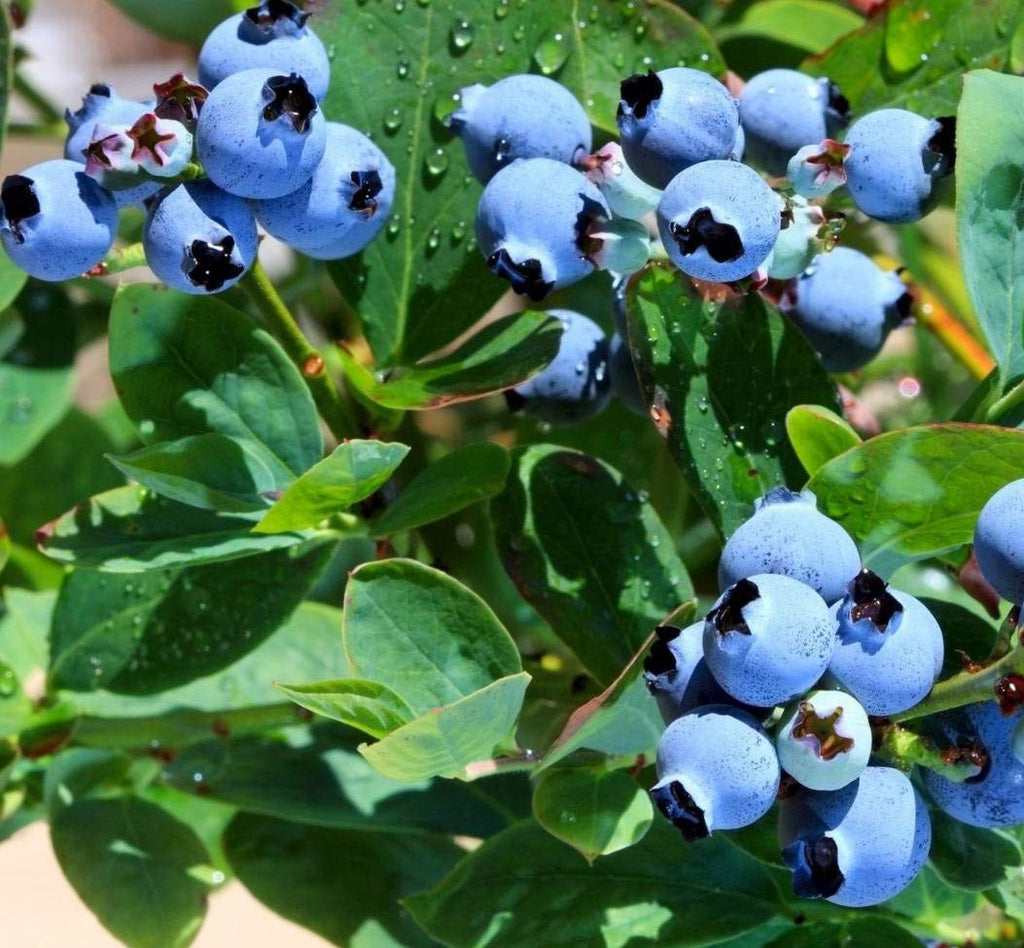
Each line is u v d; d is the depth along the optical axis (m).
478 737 0.52
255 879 0.60
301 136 0.52
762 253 0.51
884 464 0.52
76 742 0.60
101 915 0.59
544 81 0.54
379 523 0.56
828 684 0.50
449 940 0.55
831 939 0.56
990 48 0.59
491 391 0.55
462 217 0.58
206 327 0.56
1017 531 0.50
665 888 0.56
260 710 0.60
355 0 0.57
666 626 0.51
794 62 0.67
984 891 0.55
